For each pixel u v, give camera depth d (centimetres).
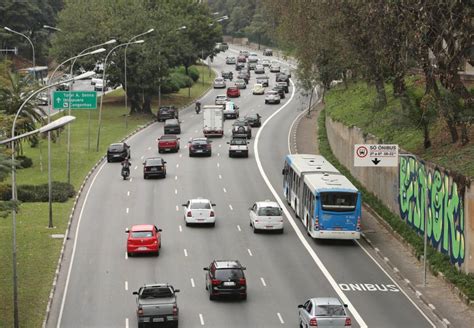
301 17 9844
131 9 13500
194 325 4488
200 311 4750
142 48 12975
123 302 4975
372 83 9038
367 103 9500
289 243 6369
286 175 7825
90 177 8888
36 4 19438
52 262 5844
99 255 6047
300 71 13175
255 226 6612
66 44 13650
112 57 13175
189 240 6444
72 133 11769
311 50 10756
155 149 10562
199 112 14125
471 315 4672
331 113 10350
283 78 18062
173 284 5319
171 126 11744
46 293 5153
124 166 8750
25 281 5400
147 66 13088
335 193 6184
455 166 5653
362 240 6469
